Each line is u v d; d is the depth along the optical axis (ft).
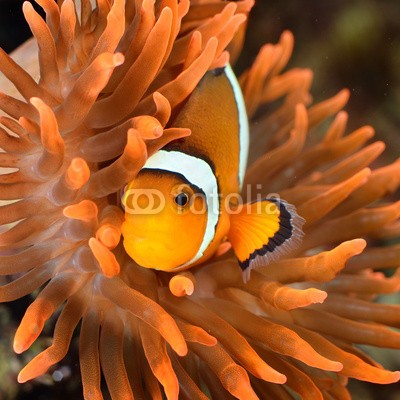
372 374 1.09
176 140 1.07
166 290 1.12
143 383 1.13
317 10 1.67
